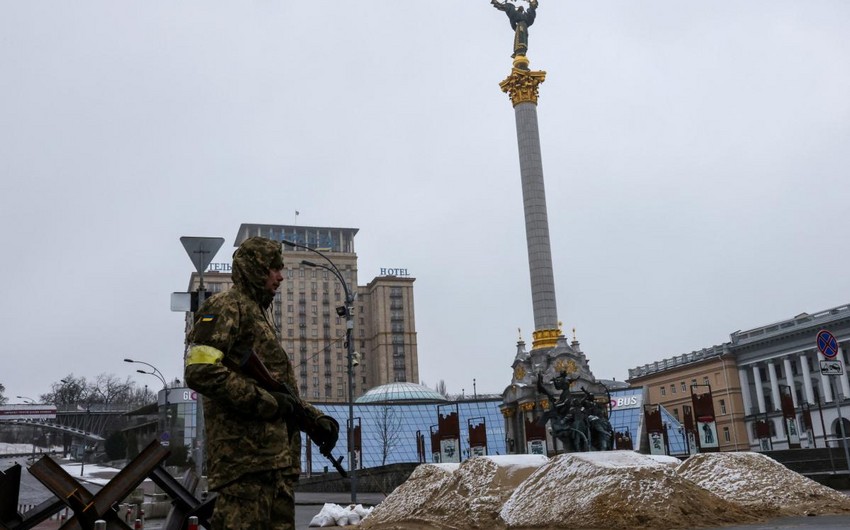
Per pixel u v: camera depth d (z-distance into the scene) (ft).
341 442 295.07
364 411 334.44
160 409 257.75
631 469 37.37
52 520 80.02
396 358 565.94
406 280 582.76
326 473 193.16
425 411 342.85
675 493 36.60
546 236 255.91
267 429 15.85
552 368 241.14
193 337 16.08
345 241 609.83
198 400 101.19
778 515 38.93
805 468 116.57
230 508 15.38
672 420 330.75
